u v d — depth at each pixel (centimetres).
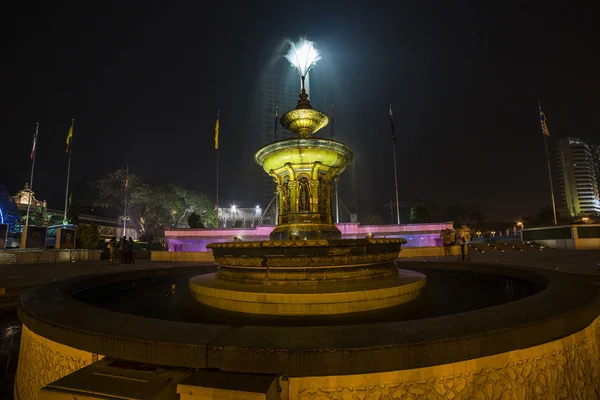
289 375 269
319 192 721
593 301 409
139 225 6175
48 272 1747
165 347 291
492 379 304
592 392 380
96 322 357
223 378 263
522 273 716
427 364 278
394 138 3784
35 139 3697
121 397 248
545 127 3862
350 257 532
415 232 3195
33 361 423
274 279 533
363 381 275
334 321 453
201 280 622
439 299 617
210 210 6256
